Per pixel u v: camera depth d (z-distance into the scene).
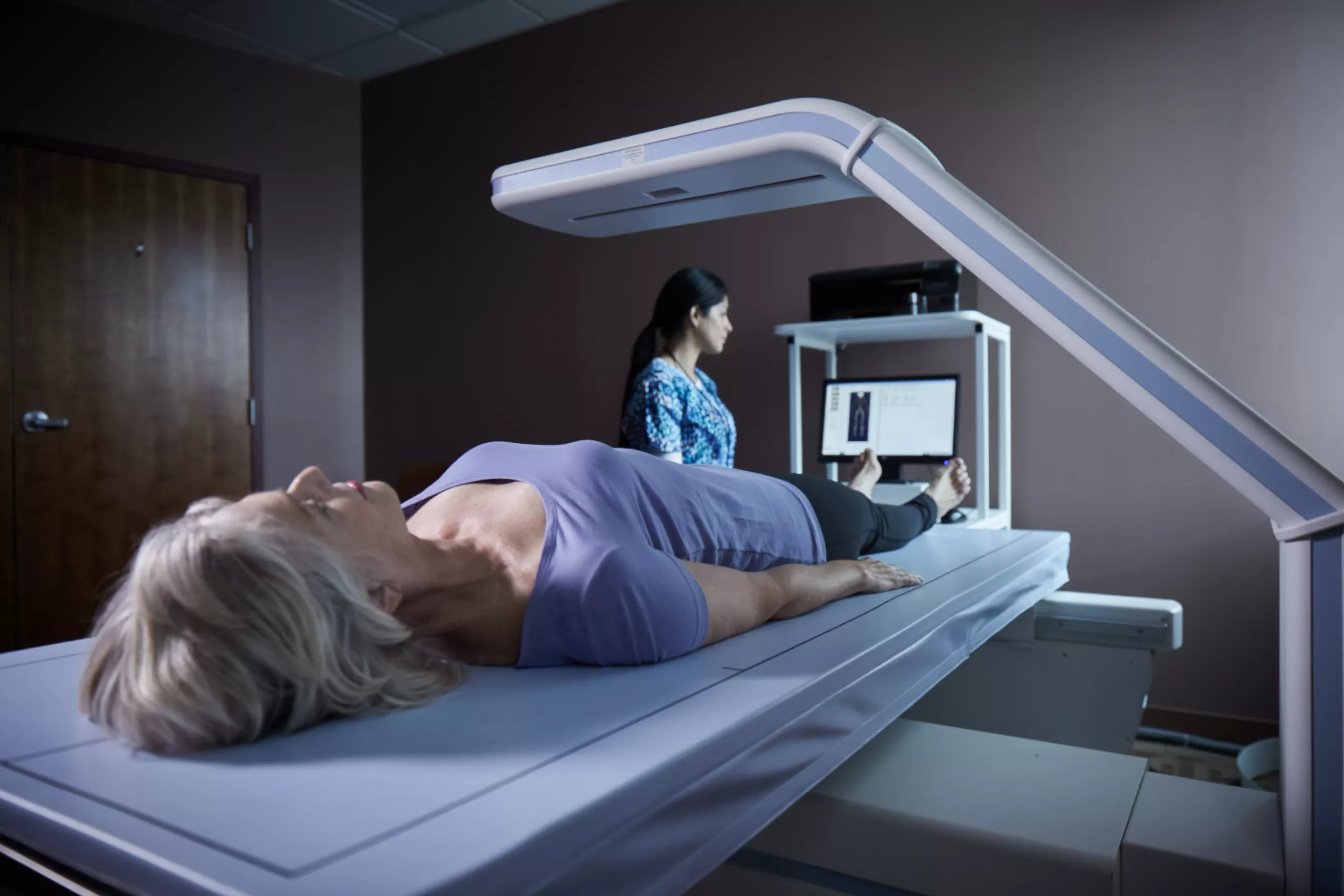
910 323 2.57
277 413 4.20
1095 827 0.86
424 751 0.66
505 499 0.97
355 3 3.60
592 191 1.09
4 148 3.39
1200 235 2.56
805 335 2.84
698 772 0.66
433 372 4.26
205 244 3.96
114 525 3.70
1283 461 0.78
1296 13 2.42
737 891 1.00
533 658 0.89
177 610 0.67
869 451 2.13
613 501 0.96
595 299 3.74
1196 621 2.61
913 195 0.92
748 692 0.80
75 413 3.60
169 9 3.62
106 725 0.69
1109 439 2.74
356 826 0.52
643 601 0.87
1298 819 0.78
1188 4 2.57
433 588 0.86
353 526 0.82
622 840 0.59
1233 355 2.52
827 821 0.93
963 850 0.87
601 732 0.69
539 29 3.85
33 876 0.56
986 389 2.58
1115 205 2.69
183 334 3.89
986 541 1.88
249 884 0.45
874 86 3.09
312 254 4.31
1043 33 2.79
